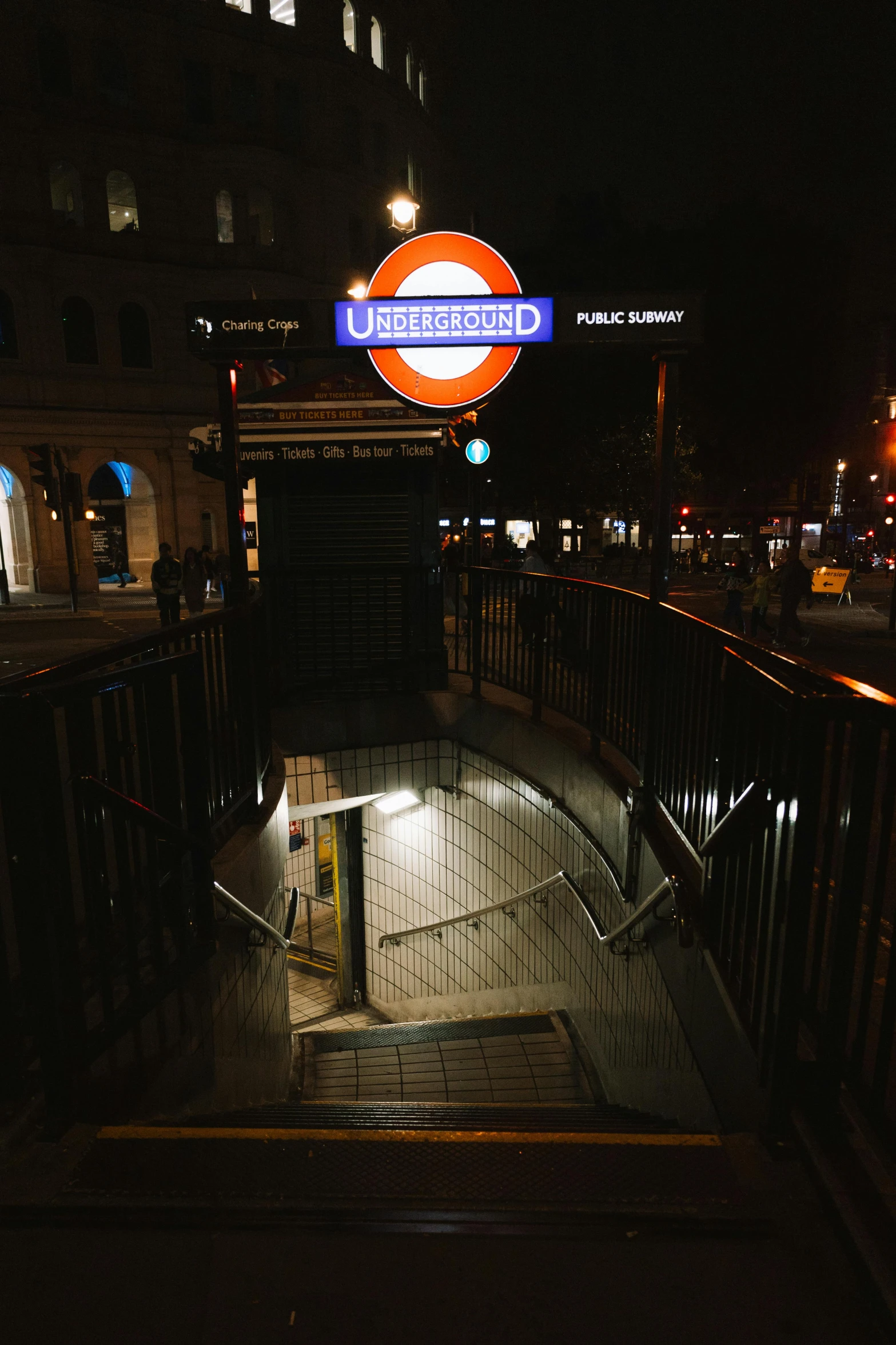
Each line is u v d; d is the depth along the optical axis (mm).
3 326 28328
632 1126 2965
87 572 29141
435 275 3646
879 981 2951
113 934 2715
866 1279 1527
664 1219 1729
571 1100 4973
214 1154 2039
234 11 30719
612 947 4363
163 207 30594
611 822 4328
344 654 7090
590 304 3600
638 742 3990
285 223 32594
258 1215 1751
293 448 6520
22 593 29312
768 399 26672
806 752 1842
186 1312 1497
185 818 3061
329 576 6840
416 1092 5488
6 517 32250
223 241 31906
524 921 6230
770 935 2125
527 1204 1812
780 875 1971
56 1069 2082
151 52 29703
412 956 8164
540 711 5910
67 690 2131
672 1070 3303
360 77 34000
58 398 29297
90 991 2416
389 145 35781
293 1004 9016
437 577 7078
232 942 3662
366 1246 1654
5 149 27625
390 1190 1899
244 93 31625
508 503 33375
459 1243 1662
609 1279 1565
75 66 28578
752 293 25531
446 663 7219
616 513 34219
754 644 2404
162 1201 1799
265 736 4750
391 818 8172
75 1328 1467
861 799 1751
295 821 10328
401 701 7039
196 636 3418
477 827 6941
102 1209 1773
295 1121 2855
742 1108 2289
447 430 7012
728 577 15523
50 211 28703
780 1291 1537
